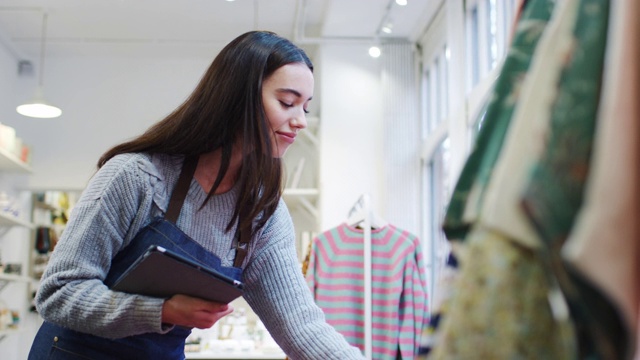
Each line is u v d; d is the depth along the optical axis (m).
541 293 0.63
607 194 0.55
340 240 4.13
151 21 6.53
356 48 6.45
